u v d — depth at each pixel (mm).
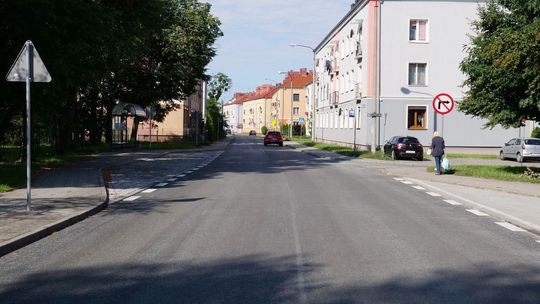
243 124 181125
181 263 7105
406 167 26359
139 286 6047
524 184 17656
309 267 6910
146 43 27203
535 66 17141
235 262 7164
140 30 22531
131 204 12789
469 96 20266
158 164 27219
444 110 21781
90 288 5969
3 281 6238
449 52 43344
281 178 19984
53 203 12000
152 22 22984
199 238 8727
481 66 19047
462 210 12383
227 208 12109
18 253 7676
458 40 43281
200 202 13117
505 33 18016
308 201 13453
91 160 28125
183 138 65688
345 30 53375
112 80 38188
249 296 5676
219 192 15258
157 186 16875
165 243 8344
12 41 17984
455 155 37906
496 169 23078
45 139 31609
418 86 43219
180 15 43531
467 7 43156
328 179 19844
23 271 6691
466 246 8352
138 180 18734
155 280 6293
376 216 11195
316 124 74438
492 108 19312
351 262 7203
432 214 11656
